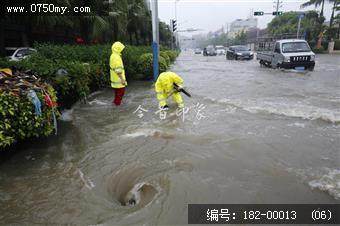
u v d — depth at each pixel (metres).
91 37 16.81
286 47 16.84
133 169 4.14
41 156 4.64
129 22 26.30
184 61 29.89
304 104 7.72
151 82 12.75
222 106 7.61
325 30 44.59
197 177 3.82
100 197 3.51
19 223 3.07
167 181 3.75
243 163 4.18
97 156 4.61
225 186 3.59
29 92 4.55
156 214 3.12
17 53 14.87
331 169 3.98
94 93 9.96
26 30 17.94
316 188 3.53
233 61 28.69
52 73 6.43
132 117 6.80
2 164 4.36
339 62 23.41
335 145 4.80
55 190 3.66
